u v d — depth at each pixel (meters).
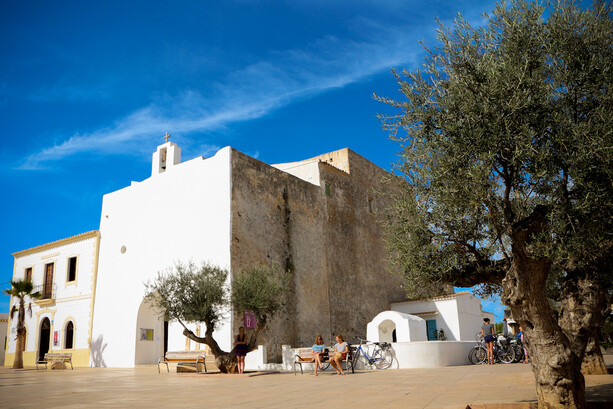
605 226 6.33
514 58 6.56
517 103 6.05
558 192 6.54
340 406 7.79
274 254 23.59
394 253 8.41
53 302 29.03
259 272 18.38
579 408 6.23
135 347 23.78
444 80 7.10
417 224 7.42
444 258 7.49
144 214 25.34
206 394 10.32
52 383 14.20
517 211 6.97
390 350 17.83
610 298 7.12
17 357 24.94
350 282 28.62
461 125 6.47
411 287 8.27
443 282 7.87
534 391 8.63
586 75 6.49
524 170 6.34
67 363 26.83
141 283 24.39
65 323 27.94
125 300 24.97
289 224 25.09
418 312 29.62
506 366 16.19
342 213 29.64
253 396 9.73
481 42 6.97
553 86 6.67
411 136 7.20
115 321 25.12
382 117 7.60
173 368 19.16
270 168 24.75
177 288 16.91
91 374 18.67
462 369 15.45
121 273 25.62
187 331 16.98
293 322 23.67
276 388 11.37
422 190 7.38
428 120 6.97
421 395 8.87
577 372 6.36
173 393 10.69
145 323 24.53
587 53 6.64
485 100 6.29
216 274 17.75
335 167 30.47
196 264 22.16
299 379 14.09
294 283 24.33
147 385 13.03
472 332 29.88
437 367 17.20
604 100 6.32
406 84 7.31
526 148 6.01
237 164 22.66
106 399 9.70
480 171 6.11
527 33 6.65
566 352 6.28
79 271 28.12
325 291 26.41
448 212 7.26
